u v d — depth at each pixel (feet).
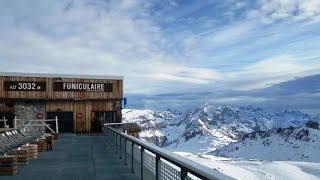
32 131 90.02
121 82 121.29
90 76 117.80
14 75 111.75
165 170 22.04
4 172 36.22
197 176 15.14
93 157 50.06
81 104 117.08
